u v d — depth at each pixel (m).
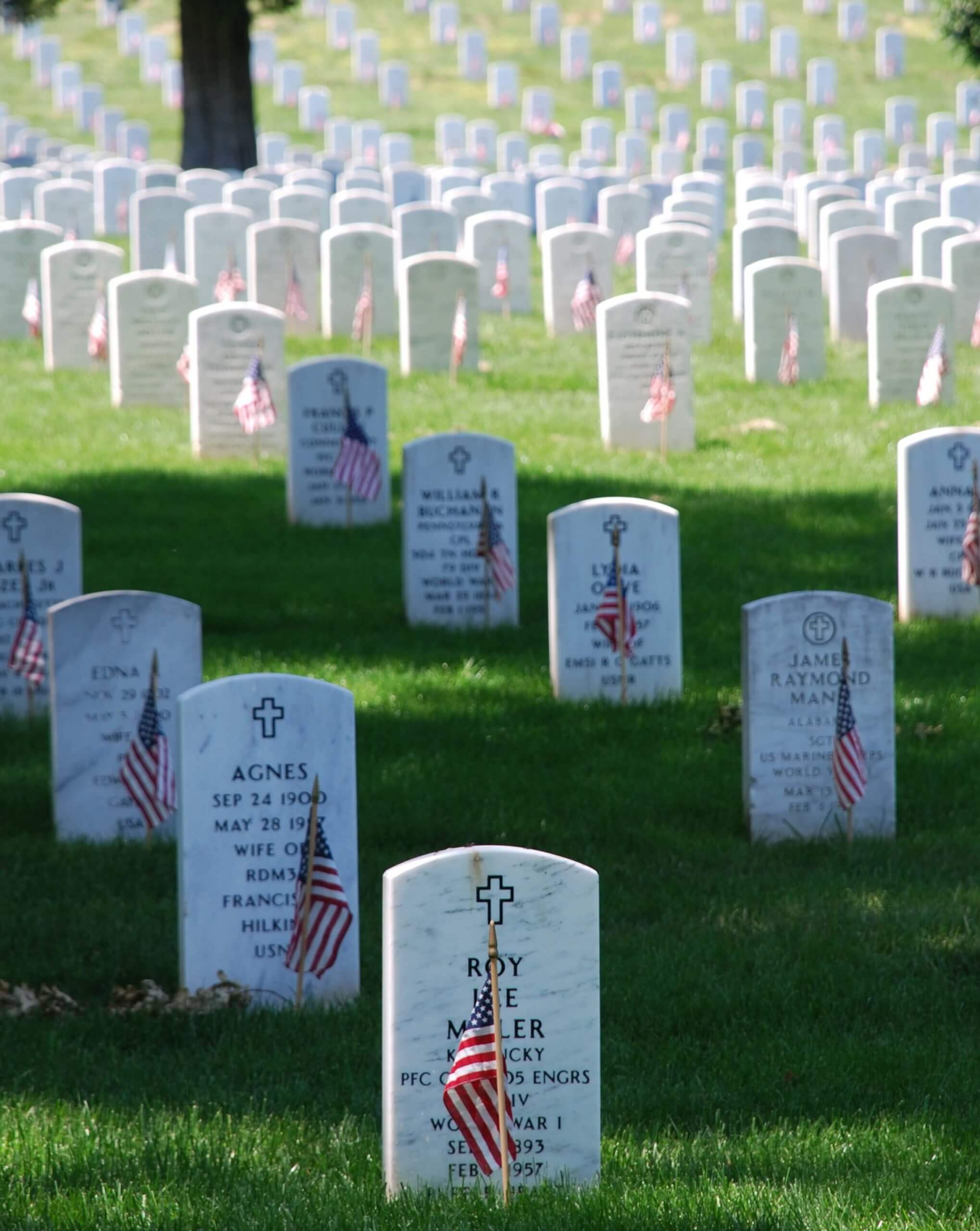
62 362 46.84
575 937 12.10
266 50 117.81
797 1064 14.40
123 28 122.31
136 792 18.84
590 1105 12.20
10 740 22.86
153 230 58.66
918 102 114.25
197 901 15.84
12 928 17.02
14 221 64.94
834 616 19.89
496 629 27.64
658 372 37.78
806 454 37.97
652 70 118.81
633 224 65.62
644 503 24.14
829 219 59.34
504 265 56.03
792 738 20.06
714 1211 11.66
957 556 27.91
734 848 19.69
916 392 42.53
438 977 12.04
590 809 20.55
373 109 110.94
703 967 16.23
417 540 27.64
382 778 21.19
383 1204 11.80
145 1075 14.12
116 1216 11.62
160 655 19.72
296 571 30.34
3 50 124.12
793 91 115.62
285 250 50.62
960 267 50.50
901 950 16.72
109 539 31.78
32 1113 13.32
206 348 37.44
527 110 106.94
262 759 15.82
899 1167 12.58
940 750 22.48
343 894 15.62
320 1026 15.14
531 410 41.84
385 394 32.97
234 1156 12.63
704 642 26.55
